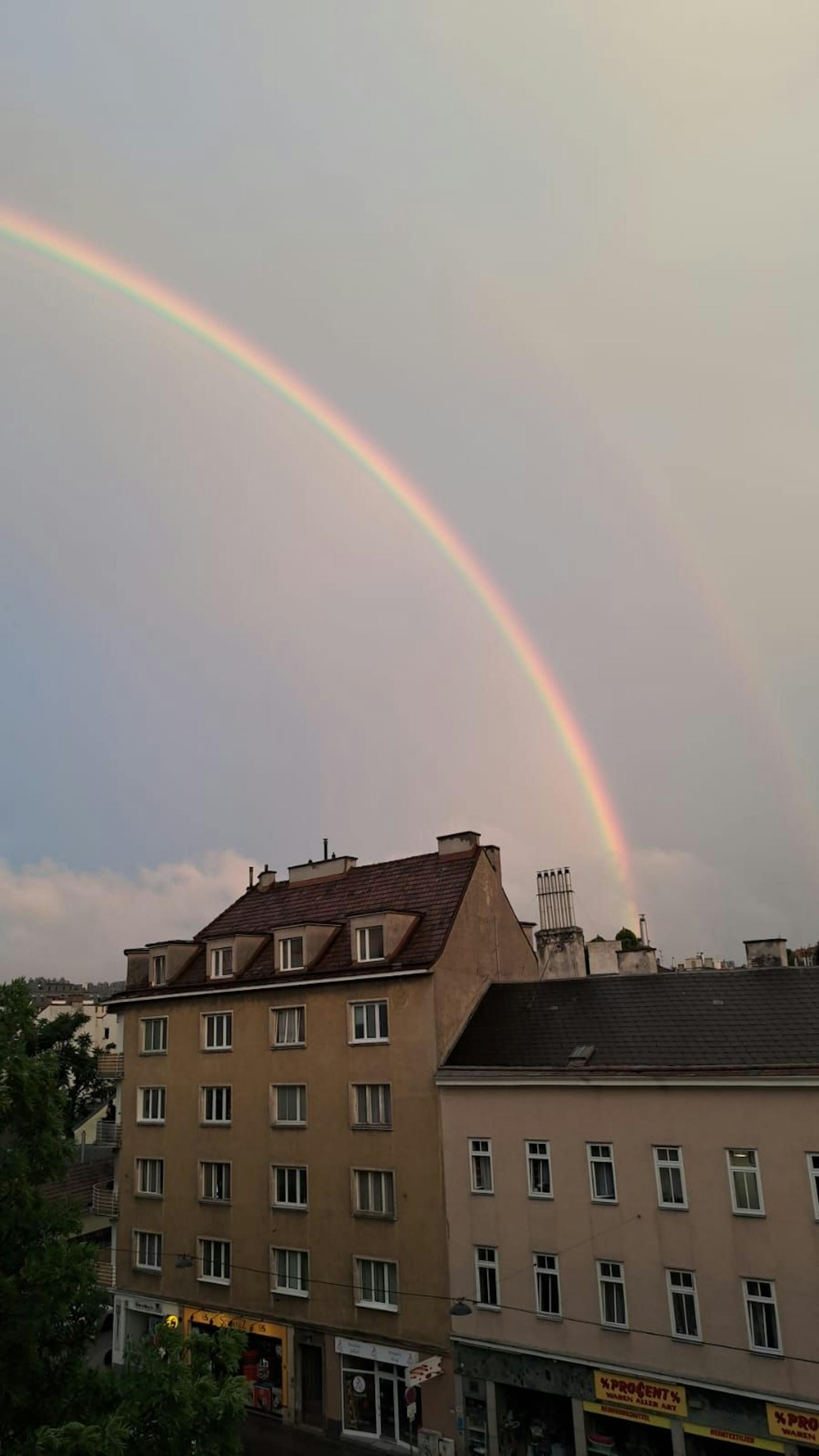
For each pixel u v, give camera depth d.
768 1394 26.47
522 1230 31.84
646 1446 29.05
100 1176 52.97
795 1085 27.59
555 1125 31.80
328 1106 37.84
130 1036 47.00
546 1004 36.91
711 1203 28.48
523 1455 30.88
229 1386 17.77
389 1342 34.00
